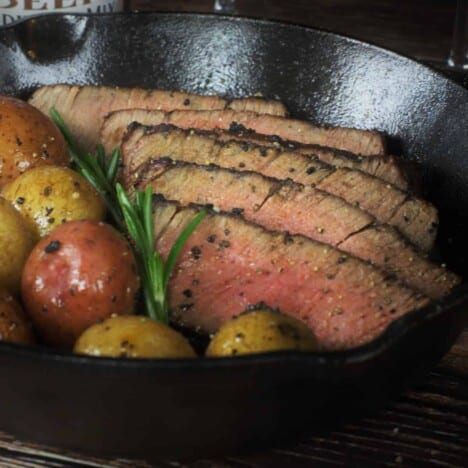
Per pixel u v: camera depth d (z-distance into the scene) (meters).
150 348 0.65
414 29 1.01
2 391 0.65
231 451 0.67
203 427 0.65
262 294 0.71
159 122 0.81
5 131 0.74
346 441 0.70
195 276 0.72
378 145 0.80
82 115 0.83
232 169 0.76
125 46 0.85
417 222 0.76
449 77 0.79
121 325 0.65
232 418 0.65
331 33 0.82
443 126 0.79
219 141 0.78
